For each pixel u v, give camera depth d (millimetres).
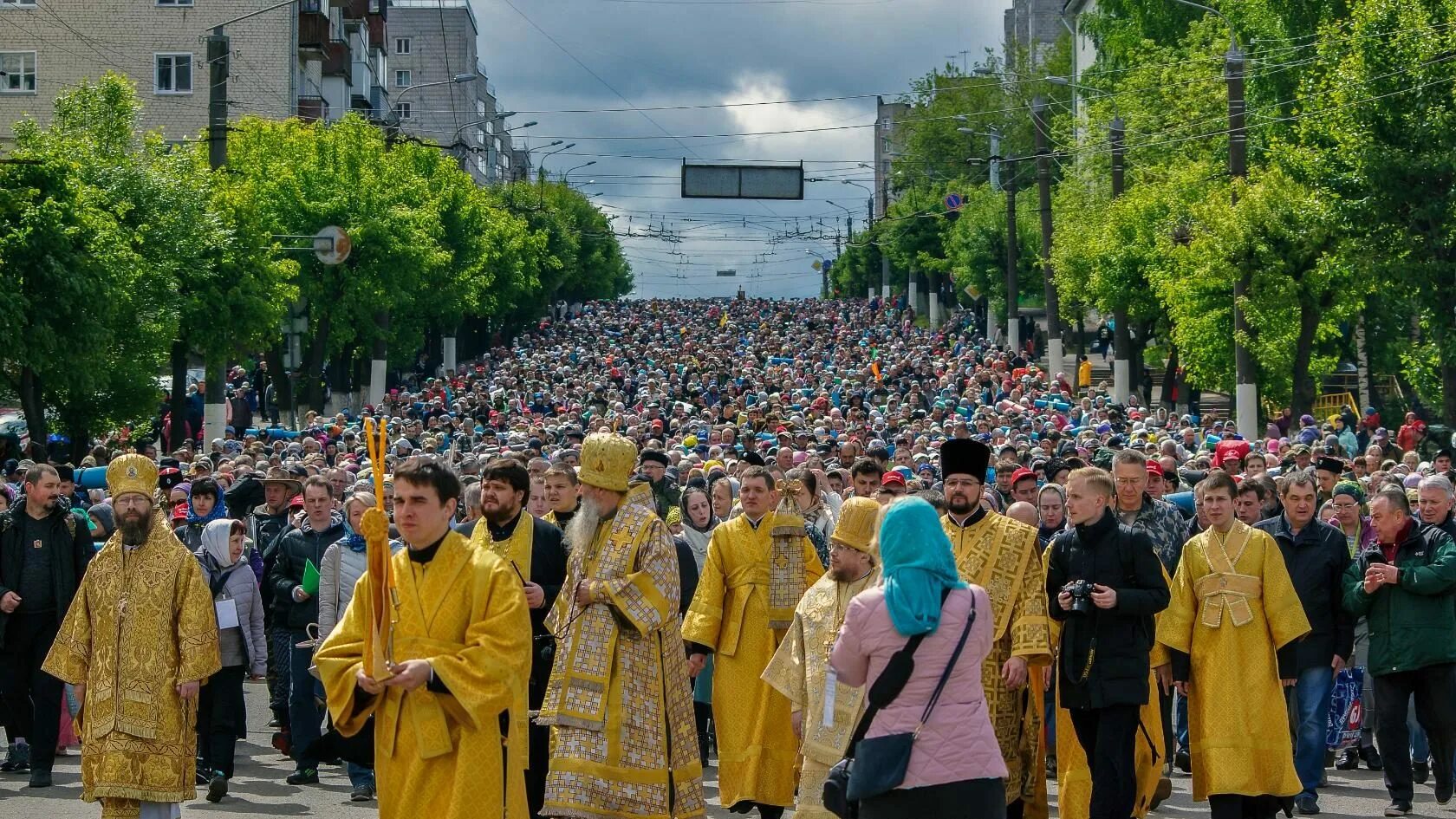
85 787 9703
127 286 29906
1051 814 11352
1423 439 32031
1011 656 8914
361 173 48781
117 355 31516
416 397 49000
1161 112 51719
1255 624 9820
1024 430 33031
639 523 8984
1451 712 11023
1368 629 11242
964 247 75438
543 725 9086
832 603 8844
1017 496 13461
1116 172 47969
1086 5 90562
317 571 12539
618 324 97125
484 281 62594
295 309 35969
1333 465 15195
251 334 35531
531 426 33656
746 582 10438
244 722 12344
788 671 9023
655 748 8914
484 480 9375
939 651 6422
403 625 7211
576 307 113375
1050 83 92812
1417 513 13688
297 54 66375
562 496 10109
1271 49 46281
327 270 47844
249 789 12078
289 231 47562
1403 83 33031
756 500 10469
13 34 64000
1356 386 51219
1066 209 56219
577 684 8836
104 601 9703
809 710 8789
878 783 6371
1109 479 9297
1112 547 9188
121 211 31031
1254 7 47562
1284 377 39562
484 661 7082
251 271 35562
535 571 9320
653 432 30984
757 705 10367
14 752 12641
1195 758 9930
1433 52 32750
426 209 52750
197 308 34125
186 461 25875
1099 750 9188
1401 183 32906
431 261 50188
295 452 25906
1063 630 9359
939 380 51406
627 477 9039
